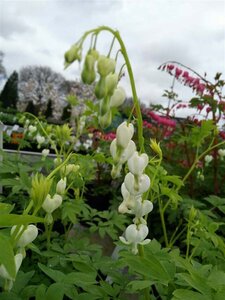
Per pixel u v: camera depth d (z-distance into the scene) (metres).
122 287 0.25
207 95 0.60
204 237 0.30
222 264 0.28
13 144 1.09
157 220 0.57
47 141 0.87
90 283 0.21
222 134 0.63
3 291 0.19
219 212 0.57
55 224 0.48
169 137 0.80
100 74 0.14
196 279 0.17
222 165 0.65
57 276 0.21
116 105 0.16
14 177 0.43
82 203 0.41
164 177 0.31
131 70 0.16
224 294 0.16
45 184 0.15
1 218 0.12
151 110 0.79
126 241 0.20
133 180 0.17
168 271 0.21
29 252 0.34
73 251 0.31
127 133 0.16
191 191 0.60
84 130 0.61
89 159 0.40
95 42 0.14
